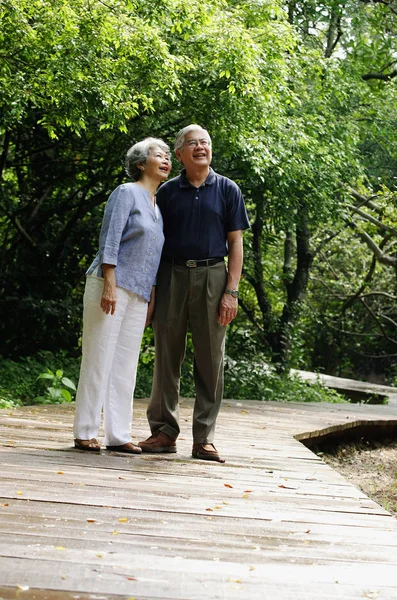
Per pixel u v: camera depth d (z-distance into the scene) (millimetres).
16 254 12781
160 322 4543
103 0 7340
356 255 20750
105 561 2619
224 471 4414
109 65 7621
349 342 24812
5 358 12203
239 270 4488
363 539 3145
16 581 2389
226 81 9320
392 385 23016
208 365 4570
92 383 4543
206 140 4422
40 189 12555
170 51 8875
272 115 10102
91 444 4602
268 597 2410
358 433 8602
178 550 2805
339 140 12094
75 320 12688
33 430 5406
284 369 13906
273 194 10961
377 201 13938
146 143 4504
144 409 7660
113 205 4387
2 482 3609
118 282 4383
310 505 3713
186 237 4457
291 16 13609
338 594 2473
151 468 4250
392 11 14547
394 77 15164
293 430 7078
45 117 8273
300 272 15086
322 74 12023
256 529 3178
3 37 7219
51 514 3131
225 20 8648
